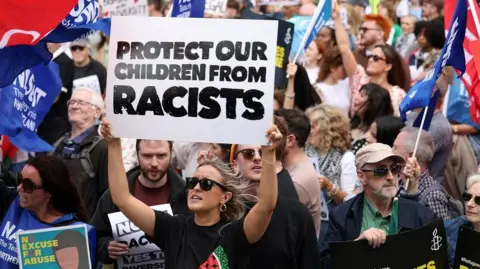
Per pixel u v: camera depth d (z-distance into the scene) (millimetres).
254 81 7590
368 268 8172
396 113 13172
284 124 8977
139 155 9258
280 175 8969
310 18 13820
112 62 7758
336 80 14195
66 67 14406
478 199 8508
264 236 7887
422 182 9812
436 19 14633
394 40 17812
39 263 8055
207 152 8406
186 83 7676
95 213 8922
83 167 10578
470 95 9758
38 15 7867
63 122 13609
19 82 9023
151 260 8695
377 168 8742
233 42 7613
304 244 8047
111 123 7762
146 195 9383
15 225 8570
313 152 11094
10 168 11797
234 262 7703
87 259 8102
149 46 7711
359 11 17500
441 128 11445
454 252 8789
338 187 10930
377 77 13469
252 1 16641
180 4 10891
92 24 8688
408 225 8773
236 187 7875
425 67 14320
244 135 7609
